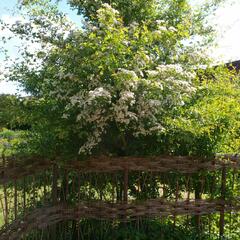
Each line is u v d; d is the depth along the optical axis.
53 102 5.72
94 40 5.36
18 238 4.76
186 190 6.46
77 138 5.78
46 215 5.47
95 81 5.38
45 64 5.89
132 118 5.22
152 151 6.29
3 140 6.36
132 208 5.98
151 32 5.84
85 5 6.54
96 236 6.11
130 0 6.62
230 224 6.84
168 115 5.80
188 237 6.31
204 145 6.36
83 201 5.92
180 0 6.70
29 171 5.14
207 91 6.44
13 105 5.81
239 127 6.94
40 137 5.90
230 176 6.80
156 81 5.35
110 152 6.25
